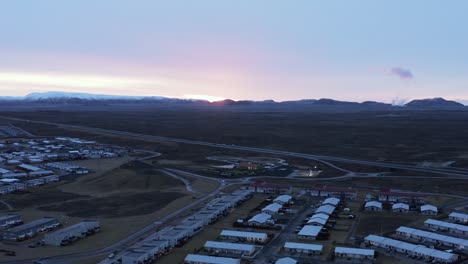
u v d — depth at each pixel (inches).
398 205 5132.9
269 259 3614.7
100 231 4301.2
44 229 4306.1
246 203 5398.6
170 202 5388.8
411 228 4279.0
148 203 5359.3
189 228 4195.4
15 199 5521.7
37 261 3523.6
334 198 5477.4
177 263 3528.5
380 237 3991.1
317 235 4116.6
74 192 5974.4
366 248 3828.7
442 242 3971.5
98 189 6151.6
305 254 3720.5
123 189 6161.4
